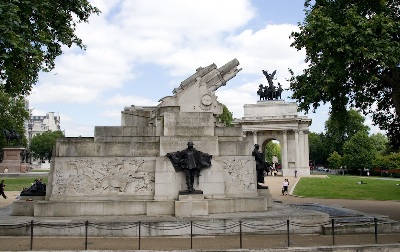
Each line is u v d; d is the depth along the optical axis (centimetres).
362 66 3288
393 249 2047
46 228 2338
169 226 2367
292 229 2480
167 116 2927
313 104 3609
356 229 2492
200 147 2895
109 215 2681
